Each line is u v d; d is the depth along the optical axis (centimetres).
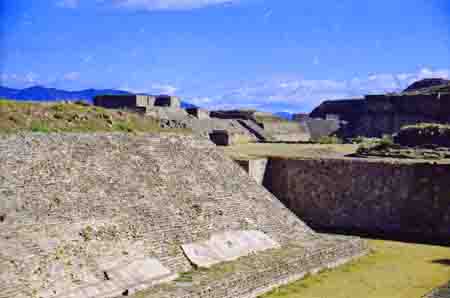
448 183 4294
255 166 4784
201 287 2434
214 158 3841
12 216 2355
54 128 3070
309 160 4825
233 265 2828
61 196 2625
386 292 2877
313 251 3234
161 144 3575
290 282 2977
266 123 9669
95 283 2292
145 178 3153
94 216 2644
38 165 2709
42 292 2114
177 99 8931
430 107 9719
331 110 12400
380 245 4022
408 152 5497
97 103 8256
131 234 2684
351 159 4691
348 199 4653
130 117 3719
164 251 2720
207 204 3278
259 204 3650
